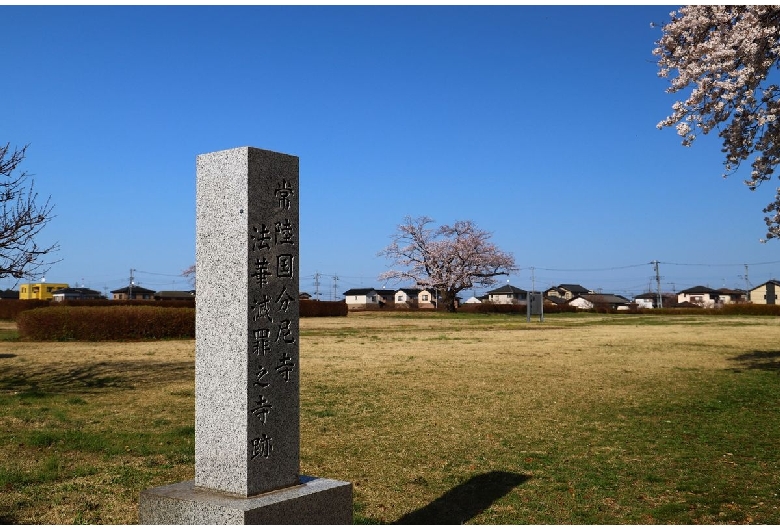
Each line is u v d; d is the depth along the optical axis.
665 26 14.87
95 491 7.16
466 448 9.42
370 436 10.18
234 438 5.18
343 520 5.47
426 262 73.69
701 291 113.25
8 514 6.36
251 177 5.24
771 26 13.41
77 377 16.80
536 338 30.59
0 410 12.02
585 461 8.70
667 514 6.60
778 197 15.58
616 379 16.58
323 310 61.56
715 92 13.82
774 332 34.19
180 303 51.88
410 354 22.80
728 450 9.30
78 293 98.12
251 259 5.21
